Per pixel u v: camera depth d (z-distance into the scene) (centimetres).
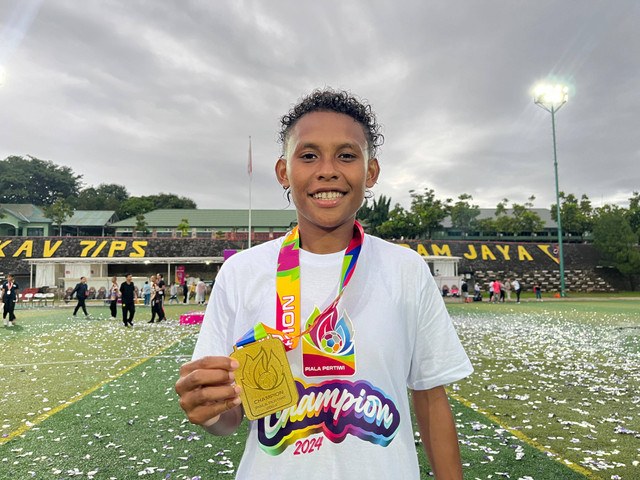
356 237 111
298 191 105
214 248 3644
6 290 1349
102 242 3559
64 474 304
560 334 1109
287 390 89
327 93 111
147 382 584
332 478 89
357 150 104
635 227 5172
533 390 542
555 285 3756
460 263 3766
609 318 1553
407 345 106
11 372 654
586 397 509
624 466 316
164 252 3556
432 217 5128
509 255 3903
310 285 105
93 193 9044
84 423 413
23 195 7944
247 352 90
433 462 110
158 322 1452
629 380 595
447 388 553
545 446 354
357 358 96
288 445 92
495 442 363
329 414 94
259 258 113
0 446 356
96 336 1083
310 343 98
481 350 858
